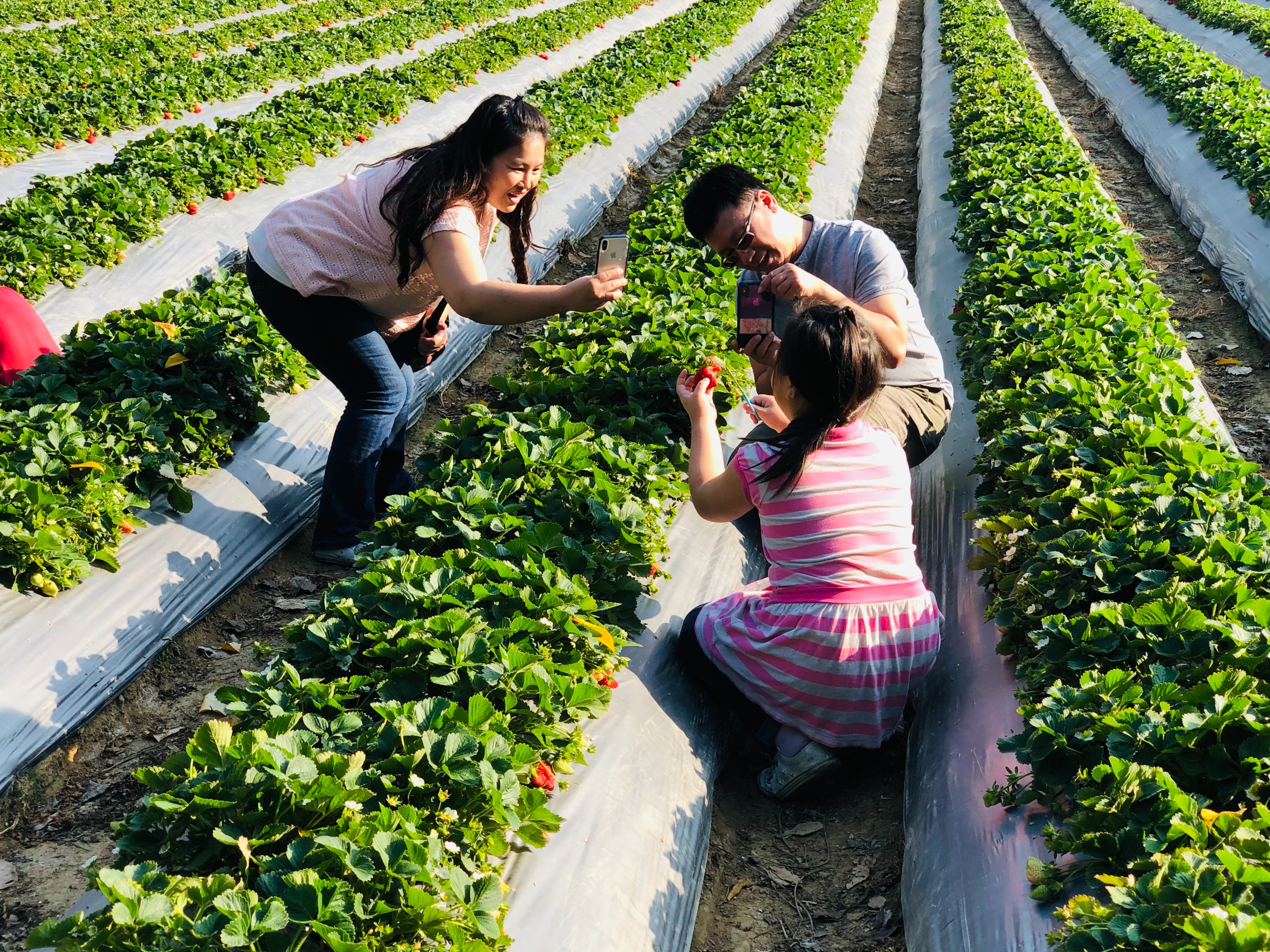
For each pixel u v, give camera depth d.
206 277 7.18
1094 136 13.87
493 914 2.63
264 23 18.48
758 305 4.59
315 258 4.63
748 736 4.29
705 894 3.55
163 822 2.73
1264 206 8.75
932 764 3.63
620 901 3.08
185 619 4.86
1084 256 6.94
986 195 8.57
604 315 6.29
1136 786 2.65
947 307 7.79
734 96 15.60
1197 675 3.02
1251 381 7.25
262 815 2.64
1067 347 5.40
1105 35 17.20
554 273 9.70
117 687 4.43
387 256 4.62
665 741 3.77
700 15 19.97
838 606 3.60
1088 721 2.95
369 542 4.25
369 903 2.48
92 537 4.68
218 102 13.03
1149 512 3.78
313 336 4.83
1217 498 3.88
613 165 11.69
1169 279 9.14
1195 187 10.30
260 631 5.08
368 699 3.33
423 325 5.33
